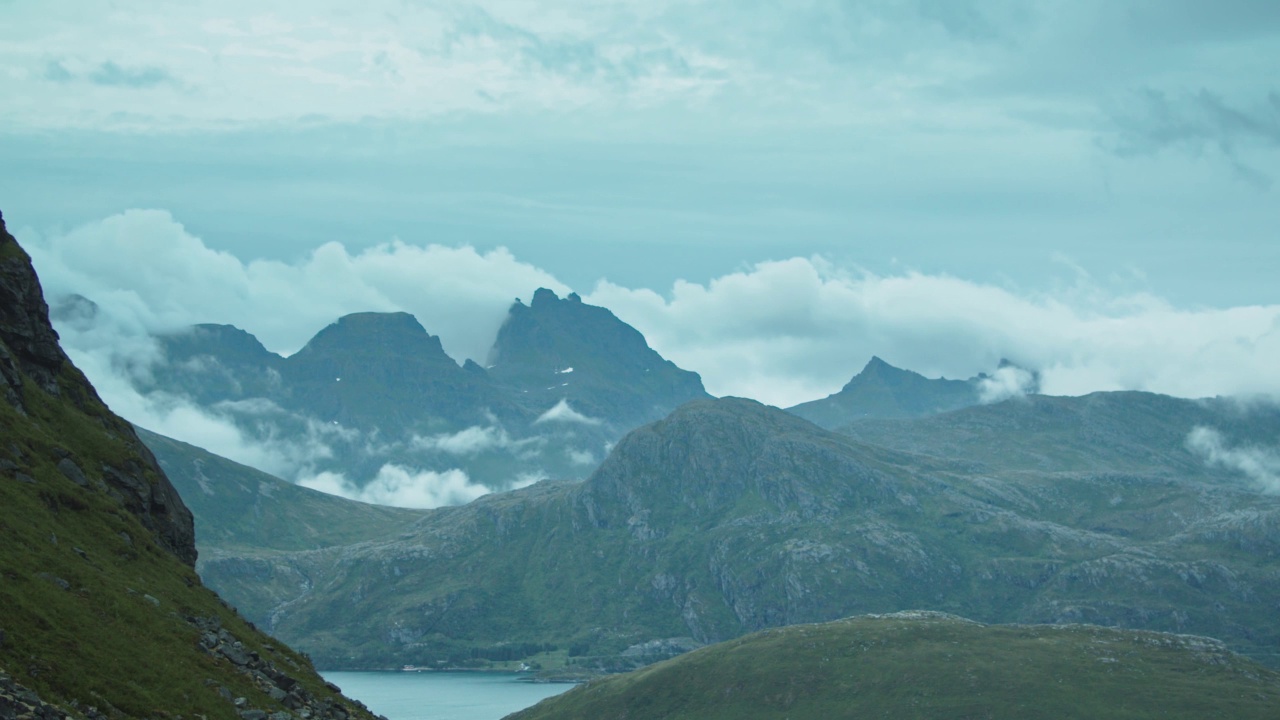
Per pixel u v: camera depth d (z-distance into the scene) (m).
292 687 108.31
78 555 103.69
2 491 103.94
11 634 80.94
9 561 91.69
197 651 101.19
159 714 83.81
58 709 72.19
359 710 122.31
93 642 87.81
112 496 126.06
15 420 119.75
